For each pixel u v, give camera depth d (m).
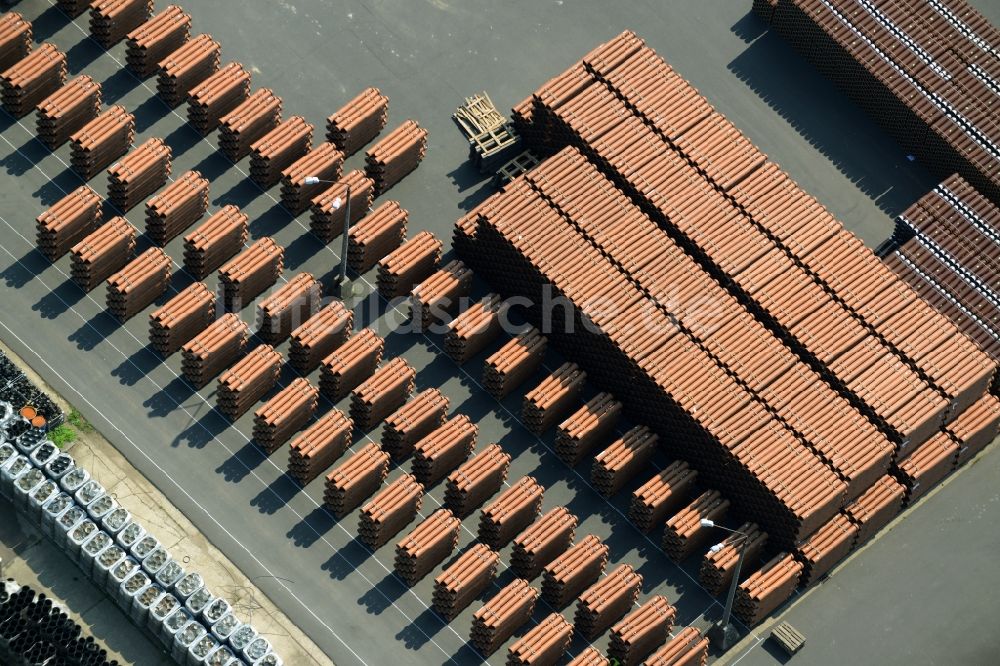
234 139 153.25
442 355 149.75
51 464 139.62
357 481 141.12
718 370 143.88
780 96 163.00
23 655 133.88
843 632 142.88
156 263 147.38
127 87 157.50
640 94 153.88
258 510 143.12
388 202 151.75
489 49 162.38
